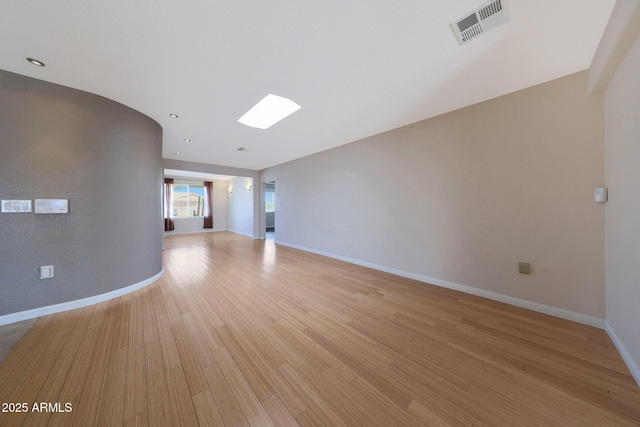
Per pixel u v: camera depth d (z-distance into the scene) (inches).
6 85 78.6
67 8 53.6
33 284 84.2
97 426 42.1
